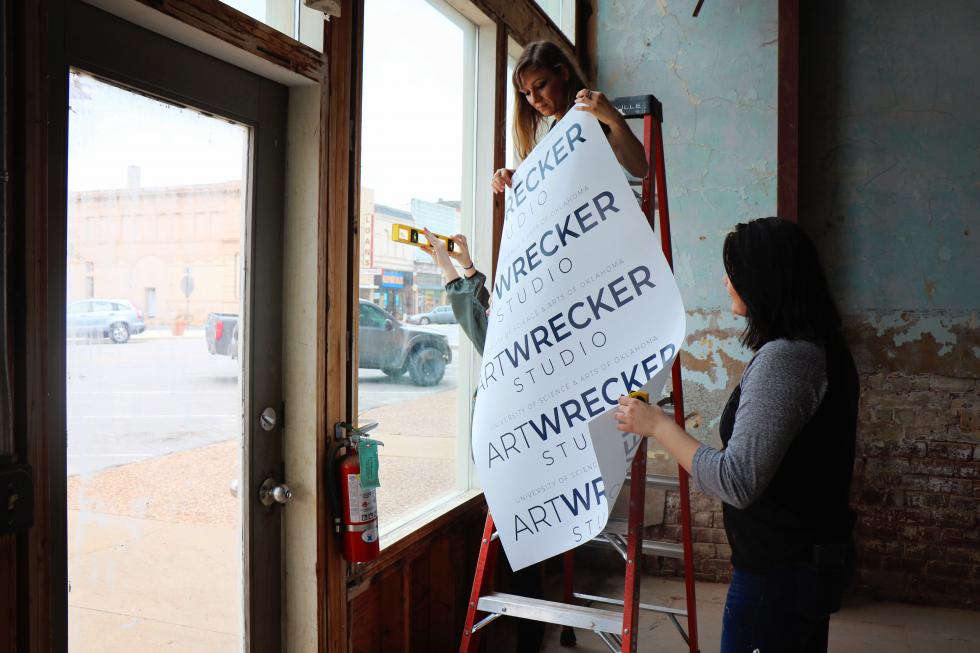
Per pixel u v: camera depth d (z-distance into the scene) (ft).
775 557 4.73
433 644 8.58
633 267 5.24
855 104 11.70
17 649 3.82
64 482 4.31
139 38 4.71
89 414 4.49
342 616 6.48
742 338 5.16
